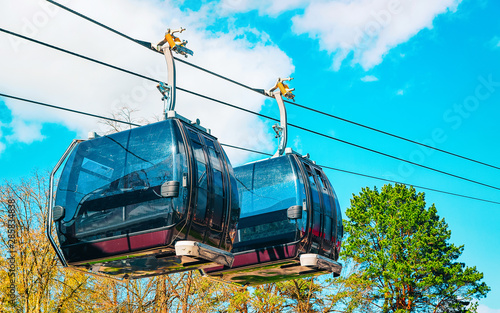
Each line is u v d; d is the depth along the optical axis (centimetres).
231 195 1094
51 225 1038
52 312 2158
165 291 2192
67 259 1040
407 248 3775
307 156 1350
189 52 1184
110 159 1042
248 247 1272
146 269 1137
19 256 2177
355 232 3928
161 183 984
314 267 1284
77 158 1067
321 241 1267
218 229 1056
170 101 1137
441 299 3731
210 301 2356
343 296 2727
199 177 1023
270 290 2598
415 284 3572
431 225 4041
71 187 1052
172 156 995
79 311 2188
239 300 2336
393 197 4112
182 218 976
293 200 1246
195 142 1055
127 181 1015
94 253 1018
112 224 1008
